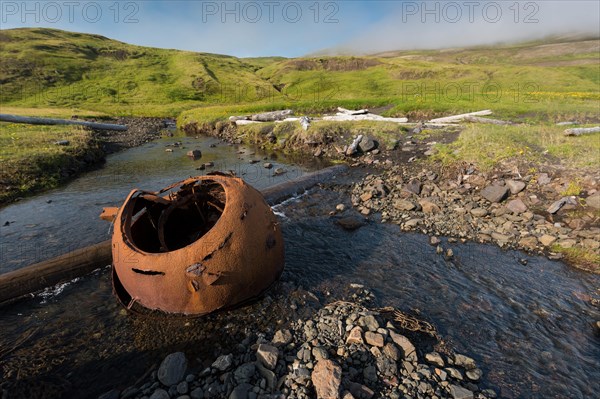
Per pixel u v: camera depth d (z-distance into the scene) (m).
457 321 5.16
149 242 6.34
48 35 67.62
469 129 15.07
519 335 4.88
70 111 34.72
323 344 4.55
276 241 5.39
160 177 13.91
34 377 4.23
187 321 5.09
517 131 13.77
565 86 37.56
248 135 21.69
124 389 4.07
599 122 16.97
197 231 7.28
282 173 13.88
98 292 5.93
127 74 55.97
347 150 15.53
